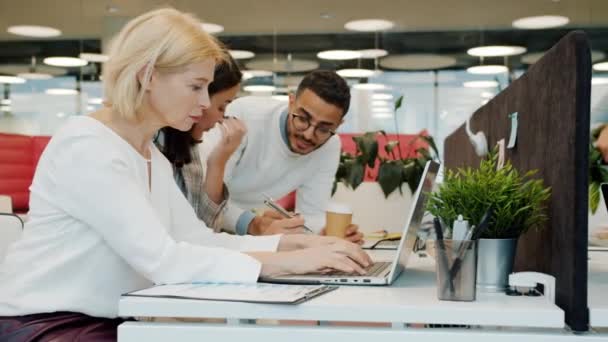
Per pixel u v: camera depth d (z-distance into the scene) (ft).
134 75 3.98
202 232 4.87
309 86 7.25
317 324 3.05
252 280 3.64
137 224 3.74
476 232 3.21
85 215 3.83
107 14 26.81
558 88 3.56
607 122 7.65
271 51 27.86
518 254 4.57
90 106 27.84
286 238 4.78
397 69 27.58
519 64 26.81
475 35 27.14
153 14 4.07
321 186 8.51
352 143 18.47
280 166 8.12
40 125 28.02
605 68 25.77
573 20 26.03
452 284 3.12
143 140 4.33
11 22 27.50
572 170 3.23
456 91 27.40
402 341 2.92
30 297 4.00
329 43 27.71
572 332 3.02
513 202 3.52
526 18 26.45
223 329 2.98
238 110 8.04
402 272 4.39
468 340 2.90
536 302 3.12
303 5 25.94
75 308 3.99
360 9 26.35
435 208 3.71
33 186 4.12
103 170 3.80
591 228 7.22
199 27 4.12
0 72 27.94
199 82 4.03
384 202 10.09
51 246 4.01
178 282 3.67
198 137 6.28
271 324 3.06
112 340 3.67
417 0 25.43
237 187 8.30
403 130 27.68
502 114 5.33
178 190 4.88
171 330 3.00
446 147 10.44
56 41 27.76
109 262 4.02
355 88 27.71
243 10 26.40
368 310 2.97
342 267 3.83
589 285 3.86
